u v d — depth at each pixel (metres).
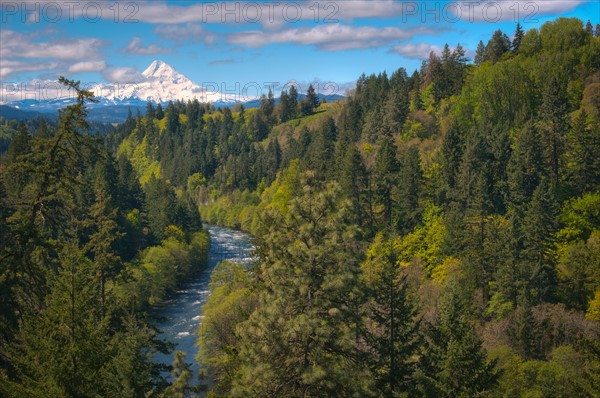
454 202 84.25
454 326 31.12
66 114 28.22
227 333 53.66
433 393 28.61
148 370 26.81
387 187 93.50
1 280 27.81
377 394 26.84
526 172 83.75
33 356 26.14
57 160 29.11
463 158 87.56
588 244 66.94
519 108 121.75
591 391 29.47
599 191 78.75
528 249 64.62
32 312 28.62
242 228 165.12
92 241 48.50
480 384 28.61
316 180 26.84
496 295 60.28
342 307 24.17
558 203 75.00
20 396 24.25
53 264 33.34
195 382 50.22
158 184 136.62
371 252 67.50
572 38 145.88
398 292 33.94
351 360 24.91
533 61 140.25
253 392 22.86
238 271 68.44
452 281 60.56
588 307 59.50
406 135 132.88
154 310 85.50
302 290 23.08
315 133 174.88
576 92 122.06
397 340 33.53
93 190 95.19
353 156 94.12
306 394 23.73
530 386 38.97
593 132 85.38
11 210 36.38
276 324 23.45
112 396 25.53
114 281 49.28
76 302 27.78
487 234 69.81
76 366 26.72
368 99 188.50
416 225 86.75
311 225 24.55
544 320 52.84
